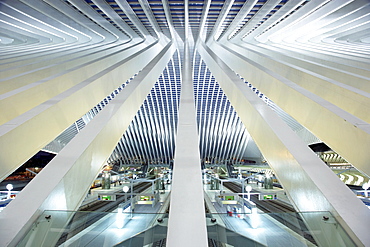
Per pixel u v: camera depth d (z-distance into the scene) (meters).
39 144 6.12
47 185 4.23
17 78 8.91
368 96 6.78
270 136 6.15
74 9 13.33
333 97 8.26
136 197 21.91
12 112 6.76
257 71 10.69
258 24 17.14
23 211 3.68
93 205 23.47
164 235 3.56
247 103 7.78
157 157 47.22
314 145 35.91
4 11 13.19
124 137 38.84
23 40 19.47
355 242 3.29
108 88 9.95
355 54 16.78
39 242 3.59
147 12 13.32
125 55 15.80
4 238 3.34
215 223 3.56
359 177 24.31
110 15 13.70
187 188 4.27
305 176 4.51
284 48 19.59
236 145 42.28
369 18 15.05
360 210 3.61
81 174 5.21
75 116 7.73
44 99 8.15
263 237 3.45
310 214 3.55
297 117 7.76
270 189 30.86
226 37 20.11
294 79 10.96
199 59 22.89
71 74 9.63
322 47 19.70
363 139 4.99
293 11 14.30
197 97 30.27
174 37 20.52
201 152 44.06
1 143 4.89
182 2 13.20
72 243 3.58
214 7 13.70
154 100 31.33
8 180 33.97
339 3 12.01
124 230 3.56
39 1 11.90
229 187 34.69
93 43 19.70
